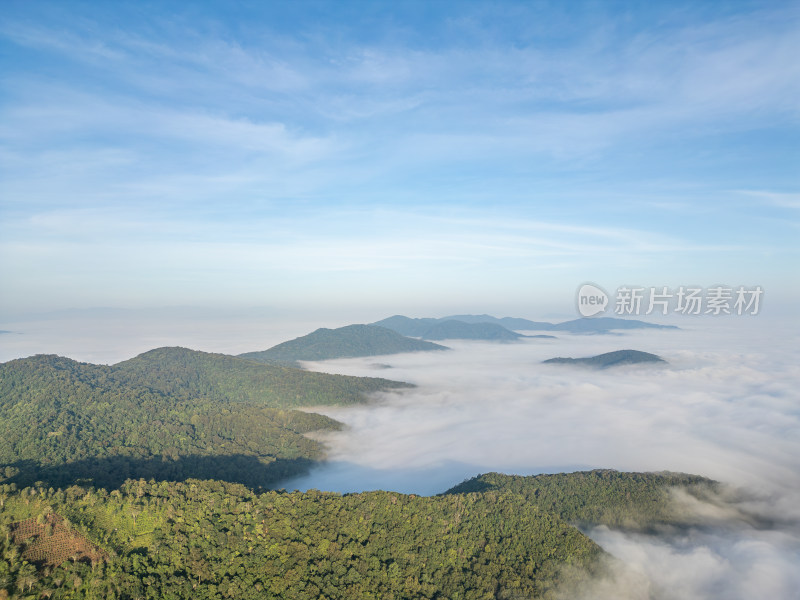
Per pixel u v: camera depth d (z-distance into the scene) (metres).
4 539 93.62
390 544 108.31
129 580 90.38
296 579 96.62
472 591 100.56
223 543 100.69
